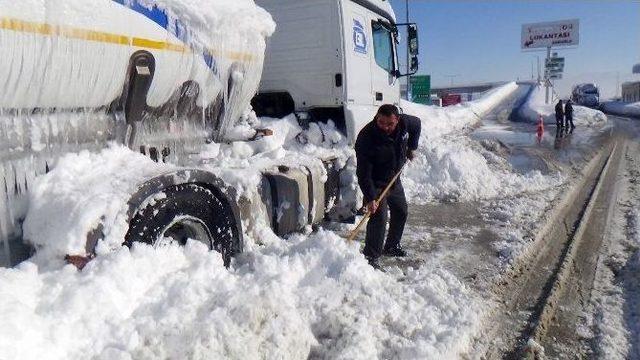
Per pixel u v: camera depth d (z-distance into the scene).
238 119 4.57
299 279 3.41
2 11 2.29
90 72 2.79
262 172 4.19
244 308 2.62
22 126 2.59
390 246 4.92
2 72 2.35
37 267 2.46
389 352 2.93
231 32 3.88
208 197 3.31
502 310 3.75
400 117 4.47
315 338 2.93
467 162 8.48
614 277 4.46
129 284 2.51
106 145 3.11
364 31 6.07
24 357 1.92
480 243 5.41
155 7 3.18
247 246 3.84
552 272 4.55
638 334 3.41
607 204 7.41
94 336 2.23
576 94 41.84
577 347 3.26
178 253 2.93
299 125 5.81
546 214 6.64
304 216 4.73
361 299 3.31
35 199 2.63
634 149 14.95
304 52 5.79
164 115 3.57
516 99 41.72
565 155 13.15
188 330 2.43
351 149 5.82
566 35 44.12
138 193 2.77
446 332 3.18
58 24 2.54
